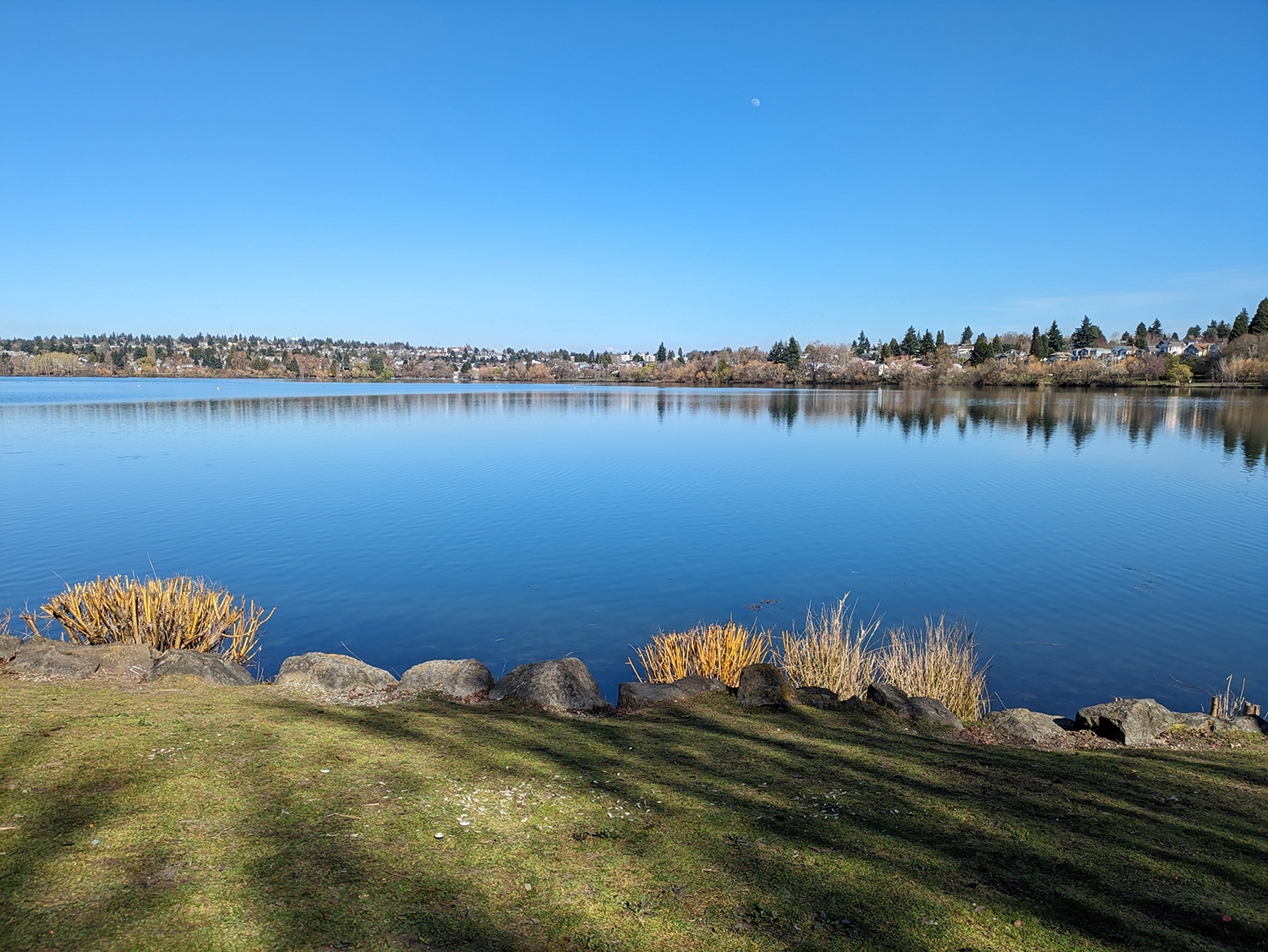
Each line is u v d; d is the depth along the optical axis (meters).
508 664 11.55
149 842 4.08
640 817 4.99
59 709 6.40
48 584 15.48
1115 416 62.41
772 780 5.83
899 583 16.34
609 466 34.88
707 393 116.50
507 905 3.78
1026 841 4.81
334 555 18.25
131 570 16.66
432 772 5.53
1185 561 18.14
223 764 5.32
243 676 8.78
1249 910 4.02
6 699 6.63
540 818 4.89
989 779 6.05
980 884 4.20
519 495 26.89
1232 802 5.66
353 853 4.16
